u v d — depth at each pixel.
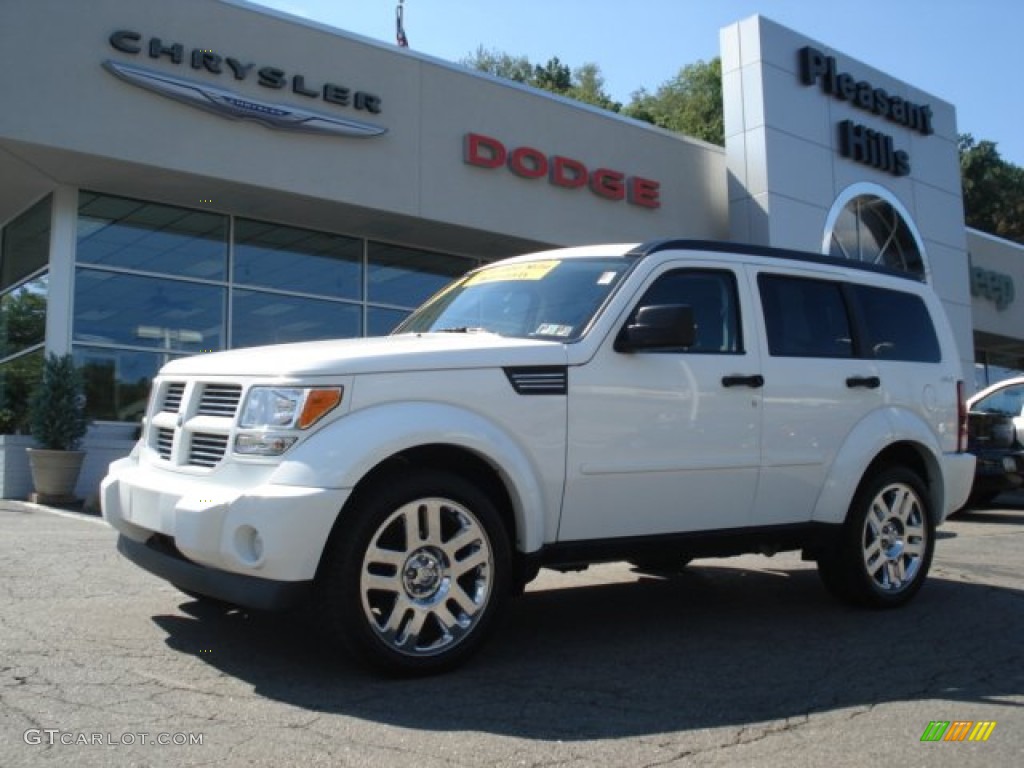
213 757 3.20
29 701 3.71
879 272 6.38
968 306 23.39
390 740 3.40
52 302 12.56
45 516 10.02
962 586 6.75
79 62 11.59
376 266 15.64
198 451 4.37
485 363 4.41
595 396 4.69
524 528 4.45
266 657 4.39
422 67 14.63
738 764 3.30
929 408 6.28
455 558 4.25
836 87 20.08
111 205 13.16
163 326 13.44
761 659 4.69
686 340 4.60
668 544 4.97
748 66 19.11
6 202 13.63
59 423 11.64
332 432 3.99
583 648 4.82
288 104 13.18
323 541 3.87
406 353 4.27
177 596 5.59
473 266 16.83
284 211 14.06
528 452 4.48
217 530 3.96
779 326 5.57
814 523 5.58
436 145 14.70
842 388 5.70
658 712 3.83
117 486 4.75
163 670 4.16
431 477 4.18
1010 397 12.13
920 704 4.03
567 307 5.02
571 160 16.41
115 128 11.80
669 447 4.91
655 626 5.37
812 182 19.52
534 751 3.35
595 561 4.81
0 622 4.91
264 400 4.09
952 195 23.36
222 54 12.66
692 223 18.48
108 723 3.49
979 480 11.52
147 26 12.10
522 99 15.88
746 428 5.22
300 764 3.16
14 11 11.19
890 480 5.94
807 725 3.73
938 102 23.23
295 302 14.69
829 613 5.80
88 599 5.48
